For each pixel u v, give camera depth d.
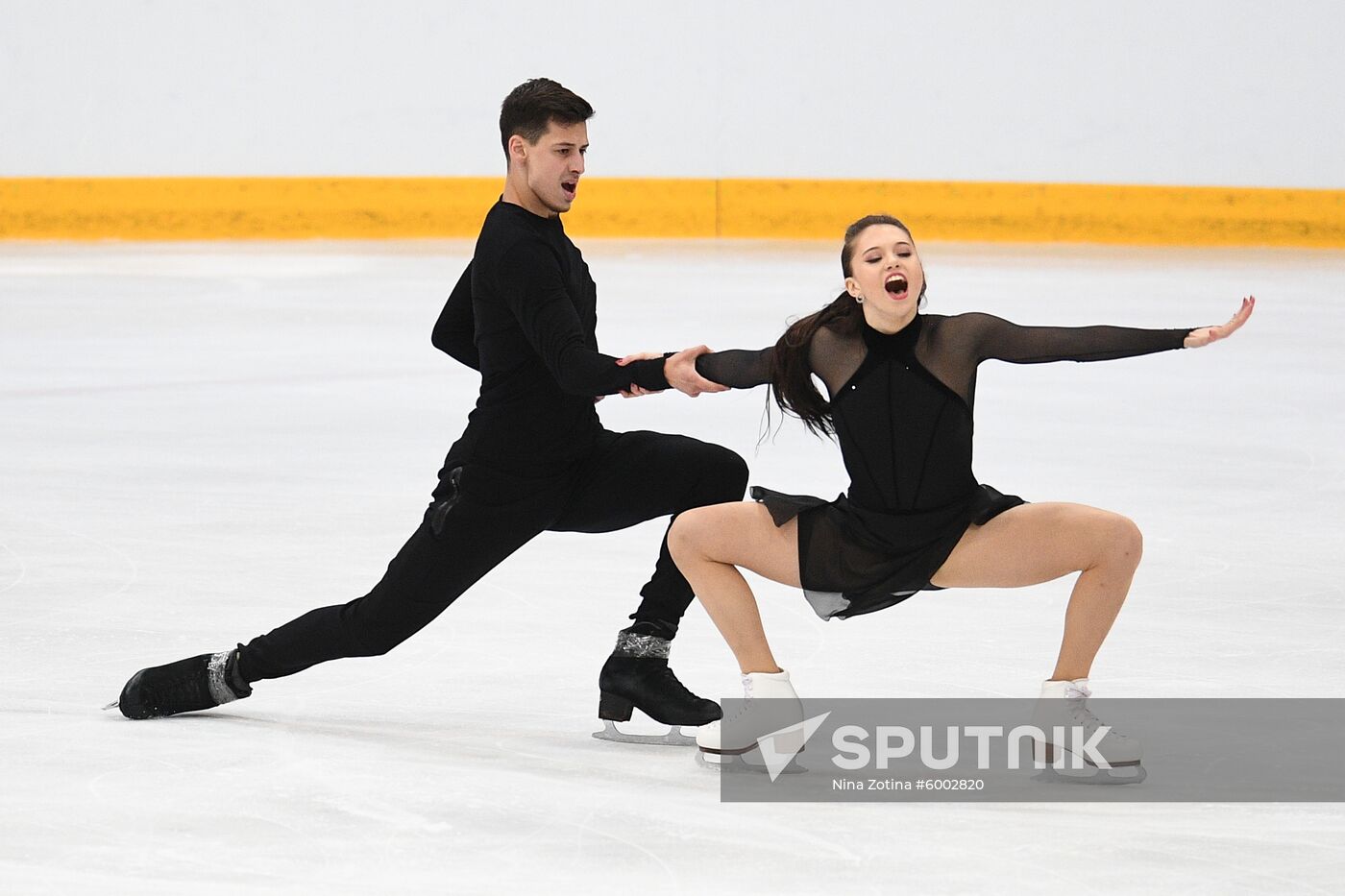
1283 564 17.39
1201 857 8.79
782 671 10.77
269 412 27.94
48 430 25.94
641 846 8.91
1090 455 24.30
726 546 10.95
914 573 10.77
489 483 11.49
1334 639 14.41
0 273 49.41
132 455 23.88
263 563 17.28
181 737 11.30
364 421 27.16
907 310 10.41
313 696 12.69
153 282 47.53
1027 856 8.80
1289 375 33.03
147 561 17.31
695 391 10.88
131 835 9.01
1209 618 15.14
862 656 13.91
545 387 11.51
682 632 14.82
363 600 11.77
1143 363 34.84
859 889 8.23
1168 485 22.00
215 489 21.42
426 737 11.45
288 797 9.77
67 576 16.58
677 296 43.41
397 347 36.19
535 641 14.45
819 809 9.71
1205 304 42.41
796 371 10.53
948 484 10.62
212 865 8.52
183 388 30.45
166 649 13.92
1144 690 12.78
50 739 11.16
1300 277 49.50
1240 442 25.55
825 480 22.25
